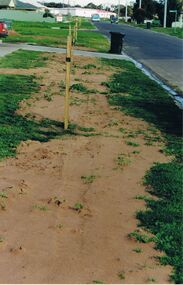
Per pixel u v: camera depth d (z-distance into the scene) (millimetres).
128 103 15383
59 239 6137
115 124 12414
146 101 16000
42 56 27516
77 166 8969
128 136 11297
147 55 34156
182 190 7957
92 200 7422
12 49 30703
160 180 8391
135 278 5363
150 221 6770
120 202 7414
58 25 69688
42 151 9695
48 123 12008
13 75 19688
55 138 10742
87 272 5418
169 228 6562
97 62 26656
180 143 10883
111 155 9719
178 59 31875
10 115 12430
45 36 44156
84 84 18703
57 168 8805
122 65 26266
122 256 5816
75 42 38094
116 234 6363
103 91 17453
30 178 8219
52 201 7258
